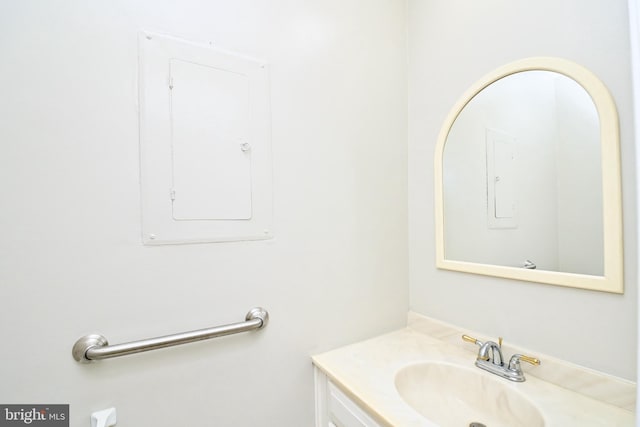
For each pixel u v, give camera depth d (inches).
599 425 25.6
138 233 29.5
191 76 32.1
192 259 32.3
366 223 45.9
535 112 34.2
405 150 50.3
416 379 37.4
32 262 25.4
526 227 34.9
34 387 25.5
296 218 39.4
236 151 34.9
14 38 24.9
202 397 32.6
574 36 30.8
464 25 41.9
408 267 50.5
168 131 30.8
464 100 41.9
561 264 32.0
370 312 46.2
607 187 28.4
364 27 46.0
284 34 38.5
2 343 24.5
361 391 31.3
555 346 32.4
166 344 29.3
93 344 27.2
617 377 27.8
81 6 27.2
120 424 28.5
